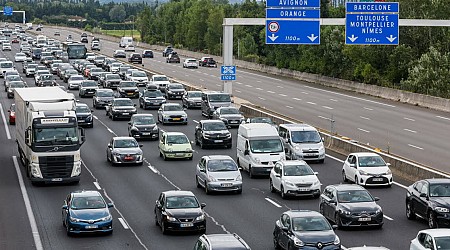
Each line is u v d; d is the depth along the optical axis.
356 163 65.25
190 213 48.22
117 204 58.16
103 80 149.50
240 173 66.25
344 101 132.25
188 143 80.25
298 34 93.38
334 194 50.69
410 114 114.38
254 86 160.62
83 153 83.38
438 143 86.75
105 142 90.50
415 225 50.50
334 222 49.94
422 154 79.25
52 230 50.06
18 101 76.94
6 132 99.12
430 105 122.75
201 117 113.06
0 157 81.25
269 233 48.34
